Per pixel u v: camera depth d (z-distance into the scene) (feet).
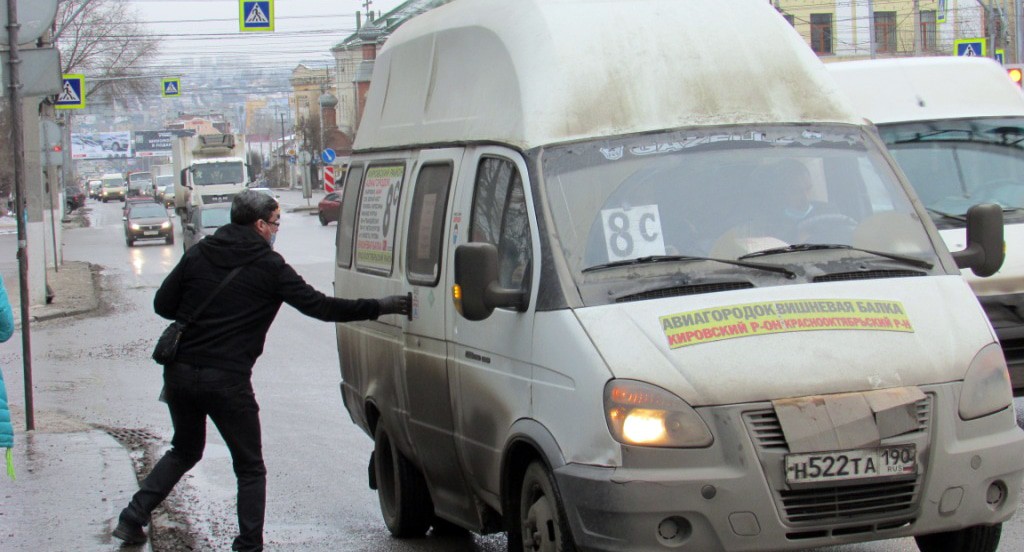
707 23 20.31
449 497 22.24
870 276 18.01
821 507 16.15
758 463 15.89
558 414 17.12
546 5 20.25
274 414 39.04
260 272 21.85
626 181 18.72
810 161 19.43
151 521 25.53
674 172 18.92
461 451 20.76
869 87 33.47
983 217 19.72
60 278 100.42
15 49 36.88
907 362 16.66
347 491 28.86
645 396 16.10
